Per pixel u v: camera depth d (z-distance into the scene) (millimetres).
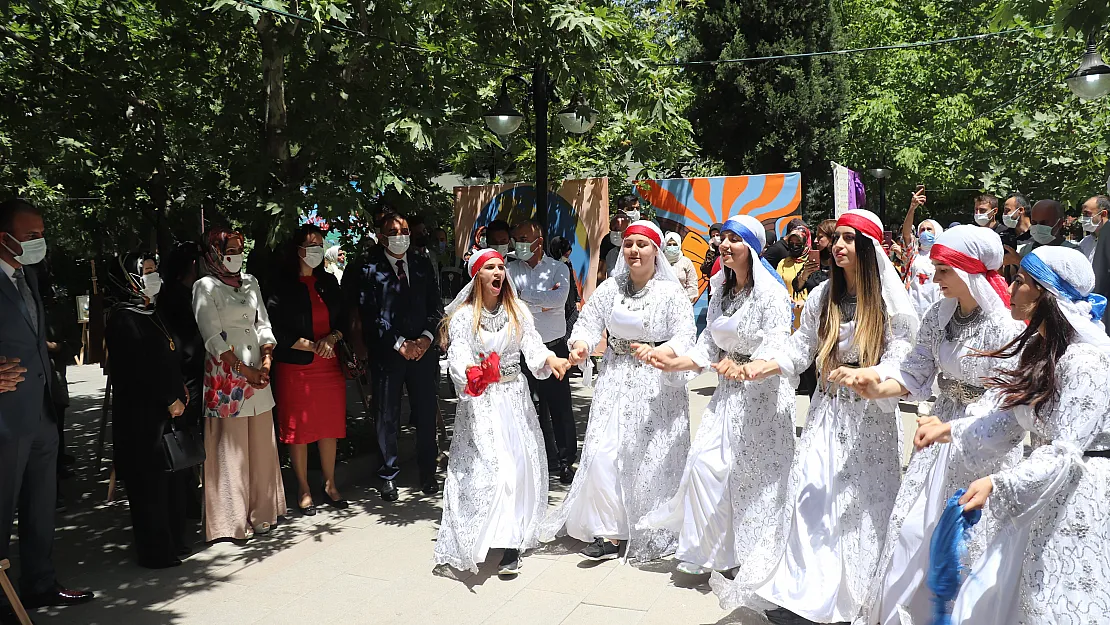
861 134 20172
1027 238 8023
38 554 4559
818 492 4062
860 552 3957
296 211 6113
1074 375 2957
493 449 4980
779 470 4598
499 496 4891
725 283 4750
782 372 4324
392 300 6375
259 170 6562
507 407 5141
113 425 5125
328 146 6398
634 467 5066
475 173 13500
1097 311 3135
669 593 4613
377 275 6422
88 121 7238
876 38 21656
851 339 4051
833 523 4000
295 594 4719
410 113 6348
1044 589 2996
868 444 4047
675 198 12648
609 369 5215
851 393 4078
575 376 11508
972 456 3326
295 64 6738
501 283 5148
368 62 7020
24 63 7199
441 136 6613
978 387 3562
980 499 3062
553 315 6738
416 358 6289
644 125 10016
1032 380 3041
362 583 4859
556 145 10367
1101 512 2959
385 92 6723
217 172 7441
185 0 6609
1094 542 2955
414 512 6141
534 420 5340
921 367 3762
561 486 6664
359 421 8367
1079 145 16031
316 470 6992
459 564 4859
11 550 5598
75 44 7207
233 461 5523
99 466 6793
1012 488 2977
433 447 6590
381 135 6449
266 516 5766
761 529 4535
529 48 6590
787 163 20516
